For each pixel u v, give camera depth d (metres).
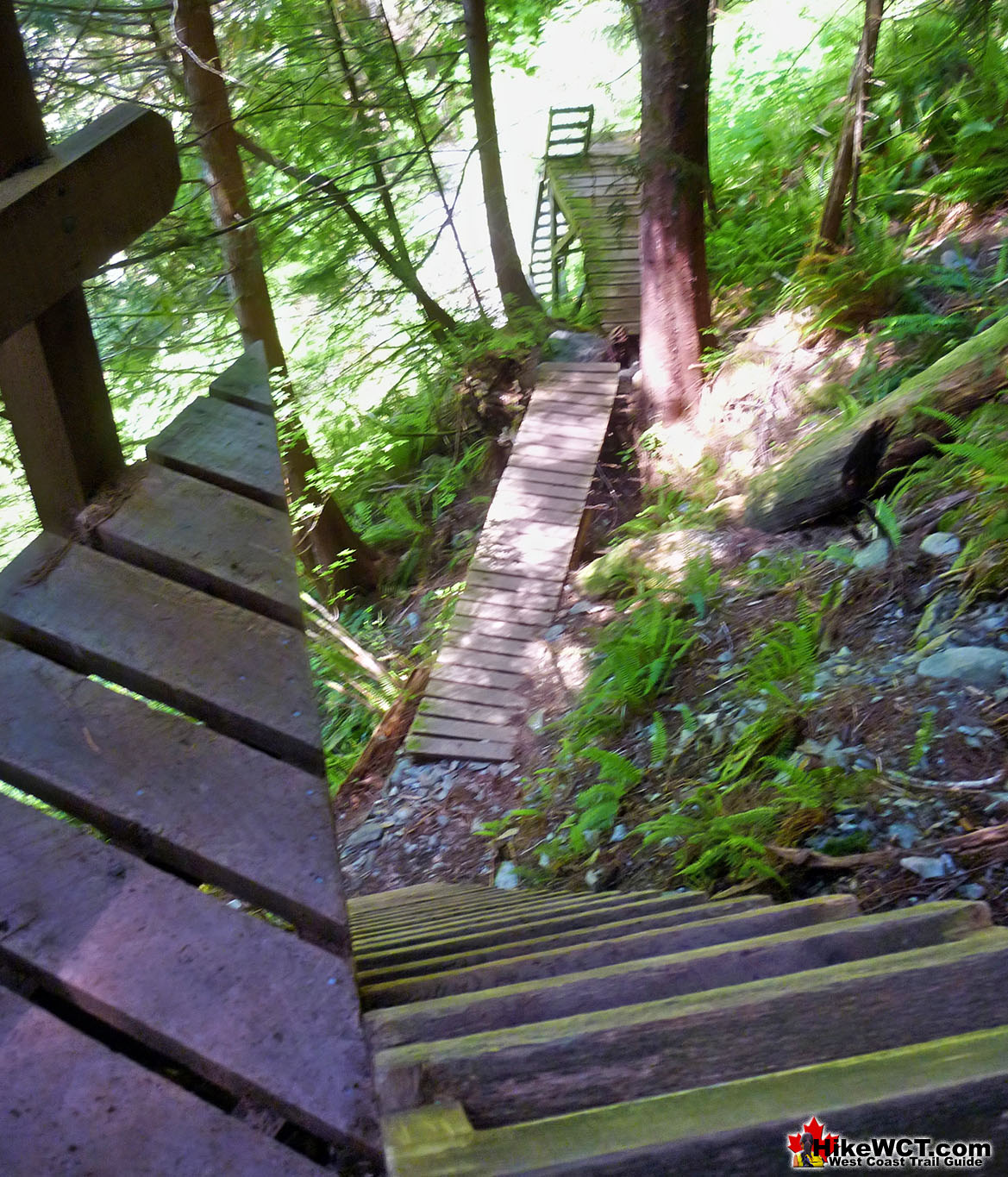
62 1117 1.07
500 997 1.30
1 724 1.46
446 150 10.62
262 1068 1.11
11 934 1.23
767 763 3.70
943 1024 1.13
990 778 3.32
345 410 10.74
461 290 11.35
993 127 8.24
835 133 9.87
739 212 10.24
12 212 1.41
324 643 8.34
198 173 8.24
